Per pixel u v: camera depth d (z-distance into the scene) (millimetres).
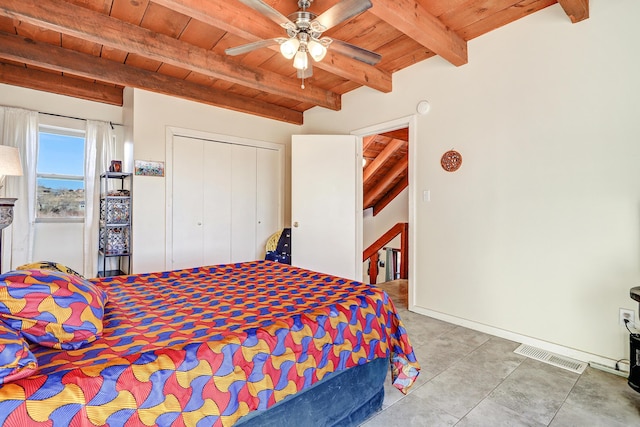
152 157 3592
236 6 2201
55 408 847
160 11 2367
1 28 2525
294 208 4168
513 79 2602
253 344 1226
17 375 860
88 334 1173
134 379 969
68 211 3699
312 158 4172
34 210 3441
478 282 2842
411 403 1780
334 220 4160
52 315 1126
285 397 1285
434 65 3164
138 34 2561
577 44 2275
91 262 3719
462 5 2377
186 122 3832
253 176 4465
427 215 3234
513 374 2080
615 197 2131
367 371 1663
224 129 4148
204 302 1693
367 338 1630
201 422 1049
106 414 908
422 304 3285
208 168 4035
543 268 2457
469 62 2879
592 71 2213
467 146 2908
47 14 2150
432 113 3188
